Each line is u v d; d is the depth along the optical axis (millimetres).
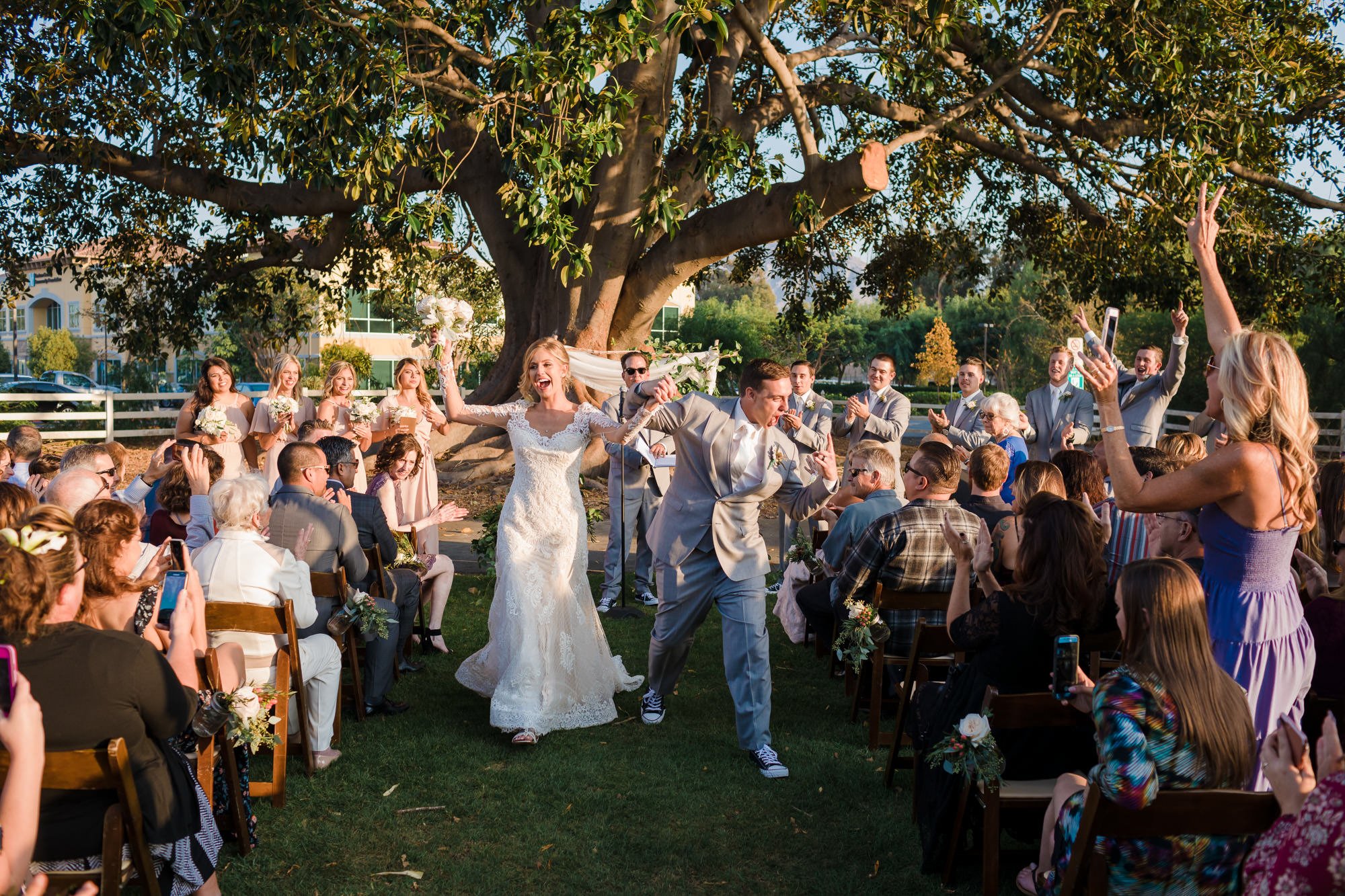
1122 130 13883
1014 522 4621
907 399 8320
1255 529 3023
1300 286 16047
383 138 9094
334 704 4750
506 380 14672
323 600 5062
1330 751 2188
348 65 8898
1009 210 18875
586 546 5344
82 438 19406
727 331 44750
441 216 9680
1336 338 23922
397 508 7113
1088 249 17125
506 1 9492
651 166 12914
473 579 8531
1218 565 3135
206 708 3531
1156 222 13961
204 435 6793
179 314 19578
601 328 13227
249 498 4426
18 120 14188
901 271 20844
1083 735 3551
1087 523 3576
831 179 11734
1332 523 3836
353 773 4609
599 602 7820
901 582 4852
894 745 4449
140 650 2910
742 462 4785
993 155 15906
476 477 13617
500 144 9602
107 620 3373
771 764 4621
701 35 12680
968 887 3637
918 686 4359
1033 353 43875
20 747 2236
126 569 3373
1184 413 19625
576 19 8984
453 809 4246
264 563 4391
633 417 4895
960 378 8469
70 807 2826
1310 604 3736
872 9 11078
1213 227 3668
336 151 9086
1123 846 2719
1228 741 2654
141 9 7938
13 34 13961
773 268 21422
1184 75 11695
